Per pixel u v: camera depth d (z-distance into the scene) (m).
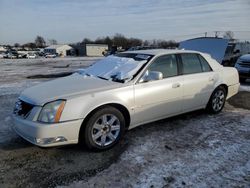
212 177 3.22
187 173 3.30
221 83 5.65
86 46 85.56
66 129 3.55
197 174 3.28
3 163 3.55
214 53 12.83
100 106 3.84
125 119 4.27
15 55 57.34
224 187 3.02
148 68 4.45
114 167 3.45
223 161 3.62
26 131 3.58
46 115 3.53
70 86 4.04
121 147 4.05
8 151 3.90
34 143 3.54
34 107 3.60
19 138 4.38
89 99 3.74
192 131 4.73
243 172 3.34
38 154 3.81
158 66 4.60
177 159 3.67
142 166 3.48
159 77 4.32
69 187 3.03
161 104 4.54
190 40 13.90
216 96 5.70
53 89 3.94
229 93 6.01
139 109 4.27
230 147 4.07
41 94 3.78
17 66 25.11
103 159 3.68
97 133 3.87
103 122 3.90
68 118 3.57
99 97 3.83
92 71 4.98
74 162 3.58
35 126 3.47
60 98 3.62
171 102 4.70
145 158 3.70
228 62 14.11
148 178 3.20
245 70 10.19
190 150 3.95
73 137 3.64
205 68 5.43
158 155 3.79
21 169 3.40
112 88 4.01
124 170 3.38
